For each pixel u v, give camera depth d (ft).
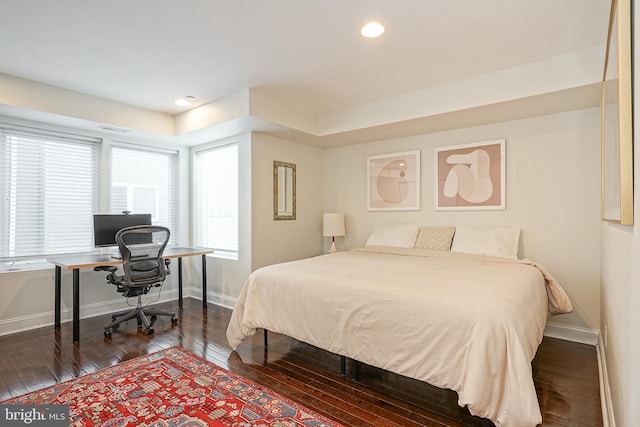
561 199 10.09
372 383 7.20
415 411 6.19
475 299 5.74
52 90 10.07
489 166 11.33
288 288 7.96
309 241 14.97
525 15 6.60
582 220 9.77
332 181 15.60
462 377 5.30
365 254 11.39
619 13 3.72
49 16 6.52
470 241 10.78
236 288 13.10
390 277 7.50
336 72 9.29
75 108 10.54
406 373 5.96
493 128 11.30
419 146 12.99
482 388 5.01
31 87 9.66
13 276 10.35
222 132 12.60
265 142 13.03
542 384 7.17
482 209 11.47
